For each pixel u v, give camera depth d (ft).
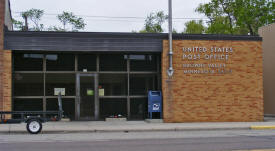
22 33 57.06
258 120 62.13
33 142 38.27
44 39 57.62
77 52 59.72
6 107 56.24
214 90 61.11
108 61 61.57
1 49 56.24
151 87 62.44
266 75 78.33
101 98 61.11
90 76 60.90
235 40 62.13
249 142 37.78
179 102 60.13
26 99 59.06
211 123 59.00
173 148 33.40
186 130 52.54
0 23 56.13
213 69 61.26
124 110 61.62
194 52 60.85
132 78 62.03
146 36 60.08
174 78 60.18
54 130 49.32
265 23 117.70
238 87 61.82
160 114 60.70
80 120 60.23
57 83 59.98
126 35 59.57
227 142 37.81
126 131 50.98
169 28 59.41
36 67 59.62
